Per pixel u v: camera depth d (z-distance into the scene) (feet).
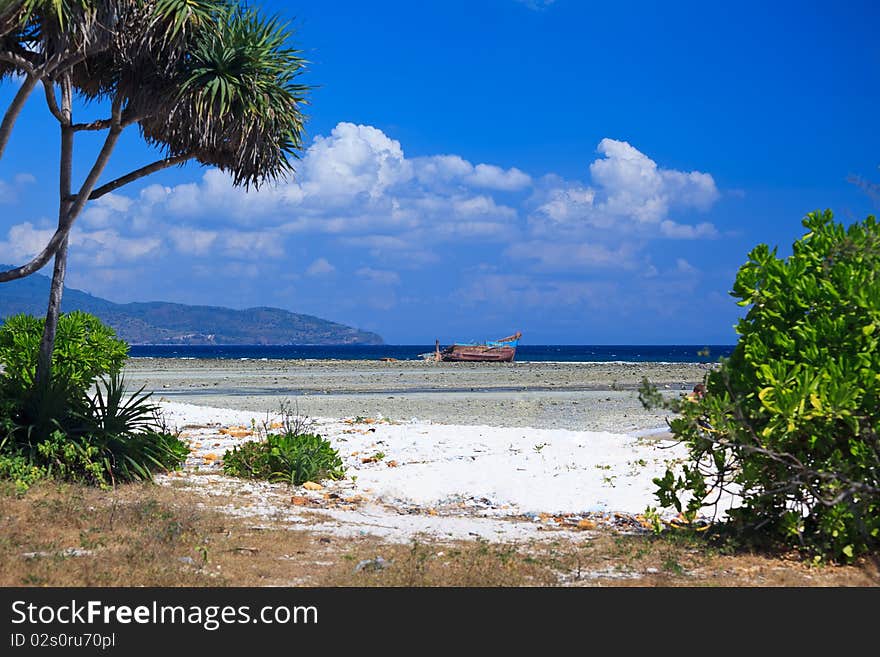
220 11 32.89
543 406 88.63
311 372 175.52
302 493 33.55
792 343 22.86
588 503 32.48
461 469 39.88
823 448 21.97
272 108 33.78
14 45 29.45
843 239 23.30
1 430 30.83
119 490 30.07
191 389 114.11
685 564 22.24
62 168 32.99
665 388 124.36
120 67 32.48
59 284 33.63
